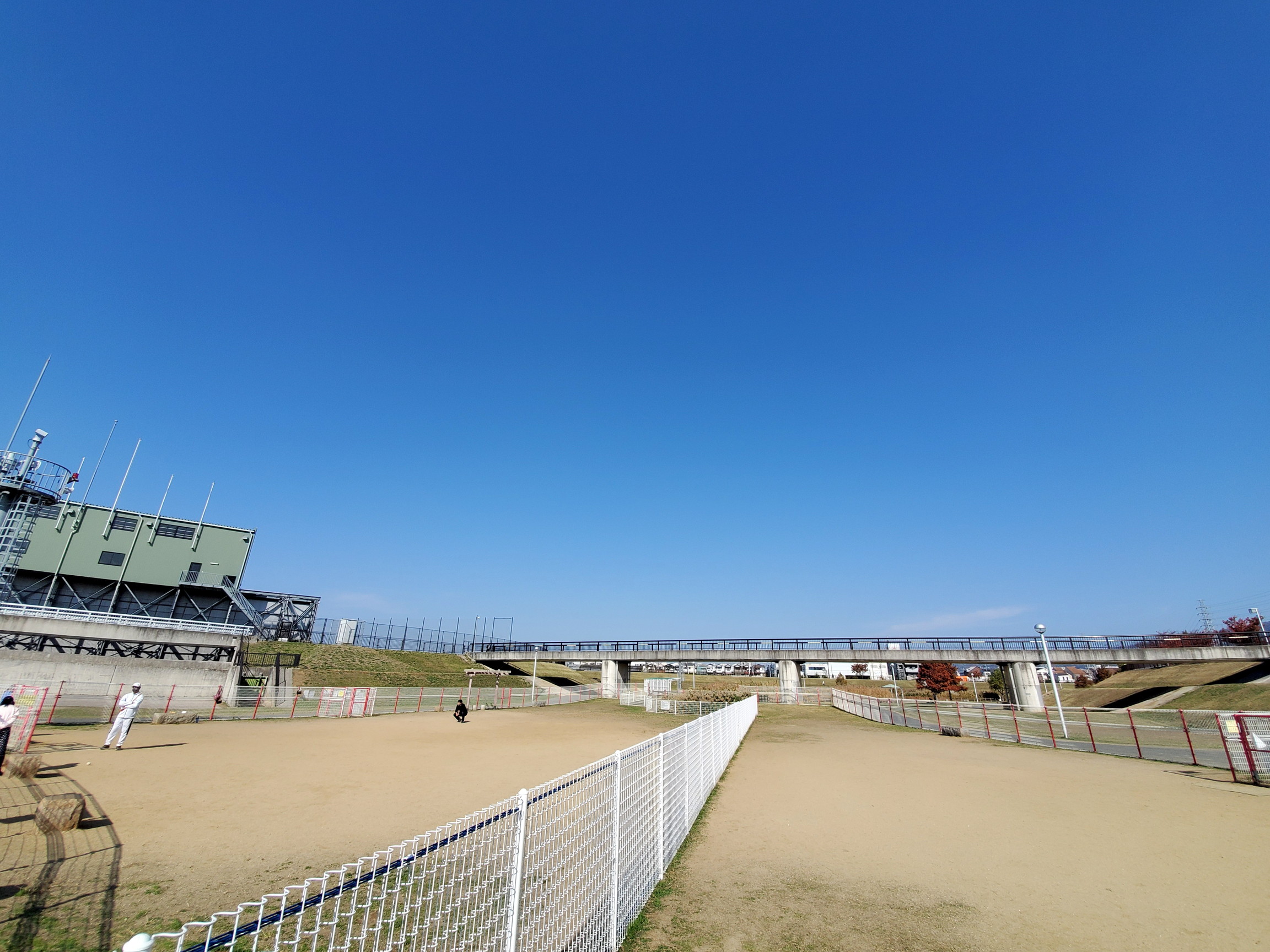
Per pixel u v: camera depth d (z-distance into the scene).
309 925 6.21
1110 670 66.12
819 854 9.47
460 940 3.86
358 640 61.47
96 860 8.15
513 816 4.32
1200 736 24.22
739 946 6.30
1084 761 18.97
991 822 11.40
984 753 20.97
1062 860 9.16
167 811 10.84
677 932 6.62
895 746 23.25
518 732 26.30
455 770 15.93
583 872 5.32
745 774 16.86
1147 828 10.84
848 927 6.80
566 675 69.50
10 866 7.81
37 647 34.38
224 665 33.16
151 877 7.66
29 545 44.69
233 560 53.03
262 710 30.88
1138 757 19.41
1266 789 13.99
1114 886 8.08
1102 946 6.38
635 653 58.75
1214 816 11.56
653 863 7.93
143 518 49.88
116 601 47.72
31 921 6.26
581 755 18.97
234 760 16.52
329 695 32.28
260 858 8.52
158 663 31.33
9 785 12.36
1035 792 14.08
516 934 4.04
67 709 26.02
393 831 10.01
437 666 57.66
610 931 5.88
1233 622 57.72
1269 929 6.73
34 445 38.38
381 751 19.31
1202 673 47.81
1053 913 7.21
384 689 39.44
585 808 5.52
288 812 11.13
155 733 21.30
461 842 4.54
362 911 6.58
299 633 57.03
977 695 62.38
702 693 48.72
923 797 13.56
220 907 6.82
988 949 6.33
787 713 41.59
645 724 31.30
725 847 9.86
